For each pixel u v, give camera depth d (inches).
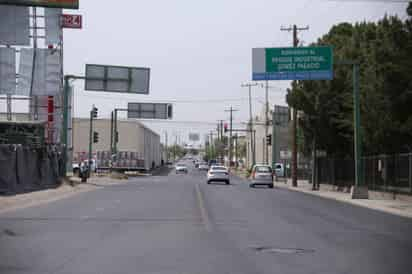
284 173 3307.1
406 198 1562.5
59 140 2333.9
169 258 587.8
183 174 4313.5
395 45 1531.7
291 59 1731.1
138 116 3186.5
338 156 2276.1
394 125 1631.4
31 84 2144.4
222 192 1888.5
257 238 756.6
